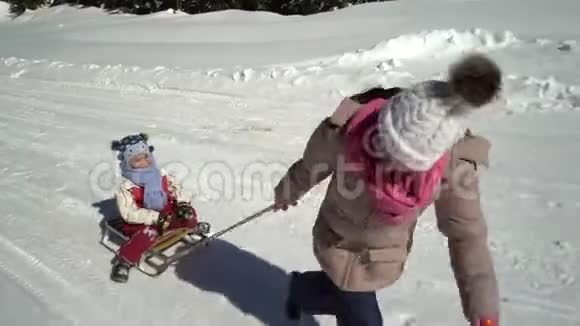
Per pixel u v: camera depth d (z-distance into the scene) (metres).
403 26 12.51
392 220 2.12
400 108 1.75
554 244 3.81
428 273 3.61
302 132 6.48
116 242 4.32
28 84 10.65
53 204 5.05
